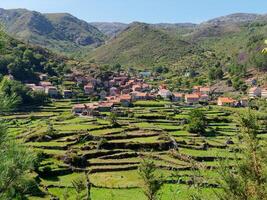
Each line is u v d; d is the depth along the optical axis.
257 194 23.31
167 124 152.50
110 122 144.12
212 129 144.12
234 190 23.94
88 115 169.50
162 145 119.19
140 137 128.75
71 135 125.88
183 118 160.00
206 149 119.50
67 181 87.69
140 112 172.12
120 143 117.25
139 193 81.62
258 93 198.12
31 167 14.95
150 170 58.56
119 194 81.12
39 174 90.12
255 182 23.67
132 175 95.38
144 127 142.12
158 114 166.12
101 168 99.12
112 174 96.50
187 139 130.00
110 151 111.06
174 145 120.94
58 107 188.38
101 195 80.56
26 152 14.90
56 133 123.38
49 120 153.50
